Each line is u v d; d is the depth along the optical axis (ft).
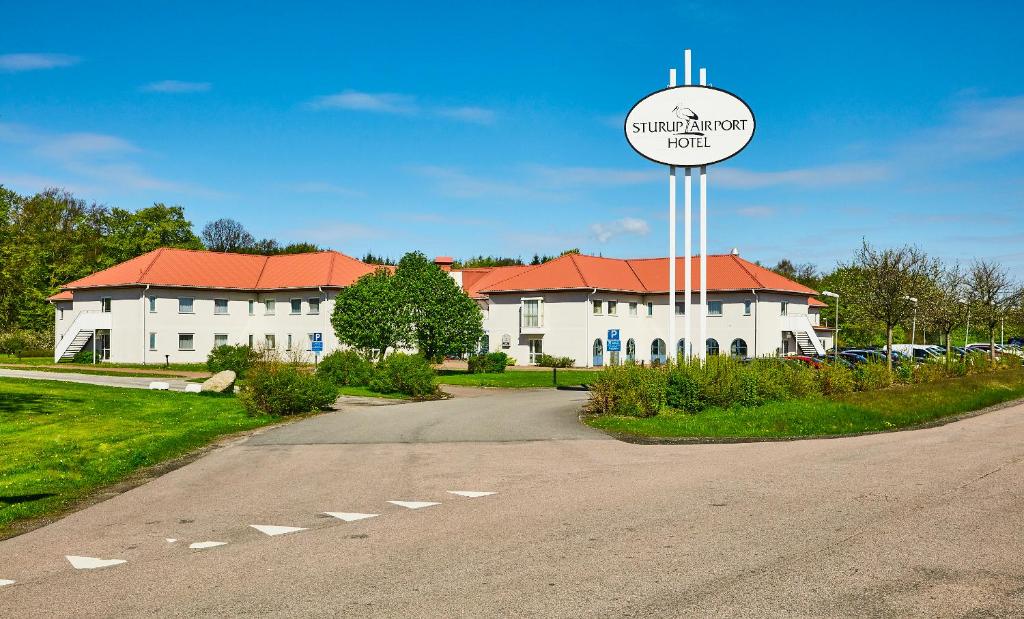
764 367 81.87
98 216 292.40
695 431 59.98
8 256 201.87
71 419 68.69
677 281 190.70
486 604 20.35
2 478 41.68
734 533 27.53
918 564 23.52
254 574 23.49
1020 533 27.20
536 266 196.95
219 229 365.40
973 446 51.13
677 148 78.64
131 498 36.55
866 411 69.41
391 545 26.76
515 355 190.08
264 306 193.77
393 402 94.53
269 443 56.54
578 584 21.93
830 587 21.43
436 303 149.69
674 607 19.95
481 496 35.45
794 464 43.83
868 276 127.95
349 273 191.21
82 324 183.52
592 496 34.88
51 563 25.39
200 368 164.55
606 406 73.15
